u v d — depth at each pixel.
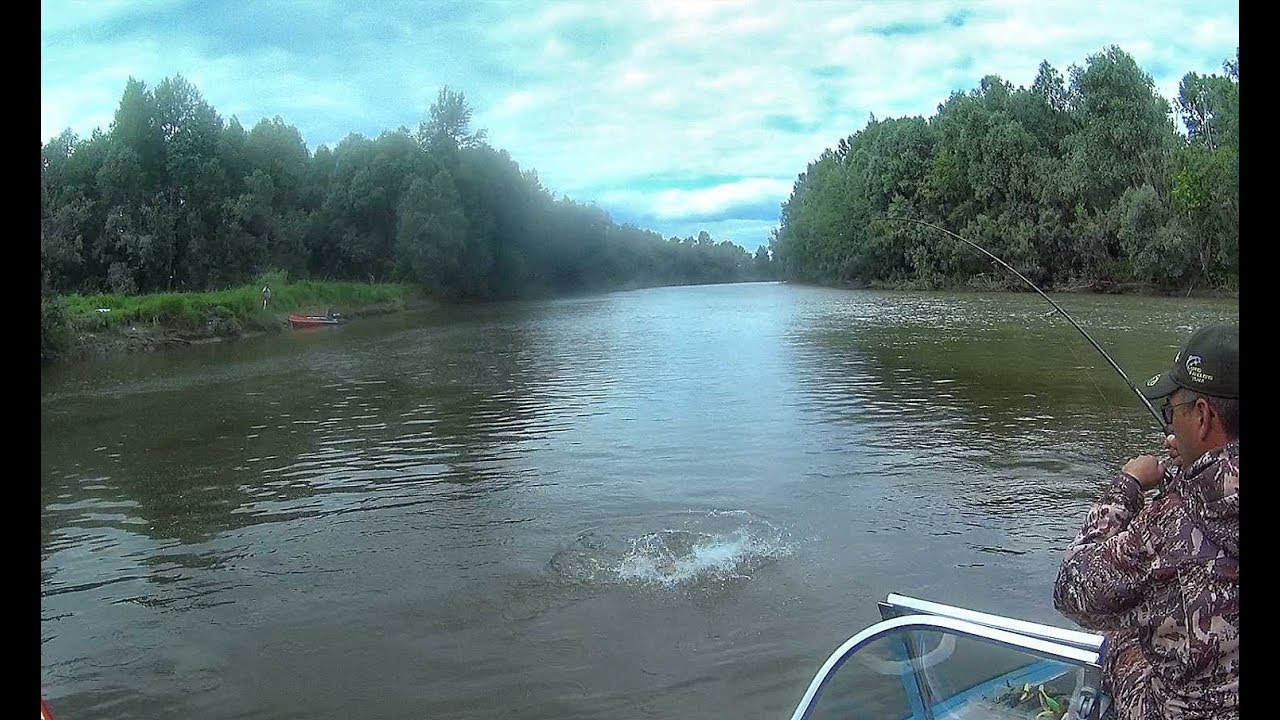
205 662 5.63
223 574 7.16
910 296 50.50
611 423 12.69
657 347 24.09
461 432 12.58
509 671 5.35
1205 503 2.14
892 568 6.66
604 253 90.38
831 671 2.84
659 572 6.77
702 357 20.95
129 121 44.19
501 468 10.27
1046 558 6.76
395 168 59.78
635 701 4.96
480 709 4.95
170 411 15.39
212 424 14.01
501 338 29.42
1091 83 43.94
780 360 19.66
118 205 42.78
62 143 42.62
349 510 8.85
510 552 7.36
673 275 113.44
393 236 60.28
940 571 6.56
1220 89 40.31
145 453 11.93
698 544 7.34
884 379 16.02
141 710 5.08
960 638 2.70
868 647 2.81
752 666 5.28
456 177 64.38
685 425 12.31
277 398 16.56
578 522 8.08
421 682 5.27
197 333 30.70
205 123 46.28
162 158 45.12
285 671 5.48
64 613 6.43
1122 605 2.28
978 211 53.56
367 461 10.99
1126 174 43.28
